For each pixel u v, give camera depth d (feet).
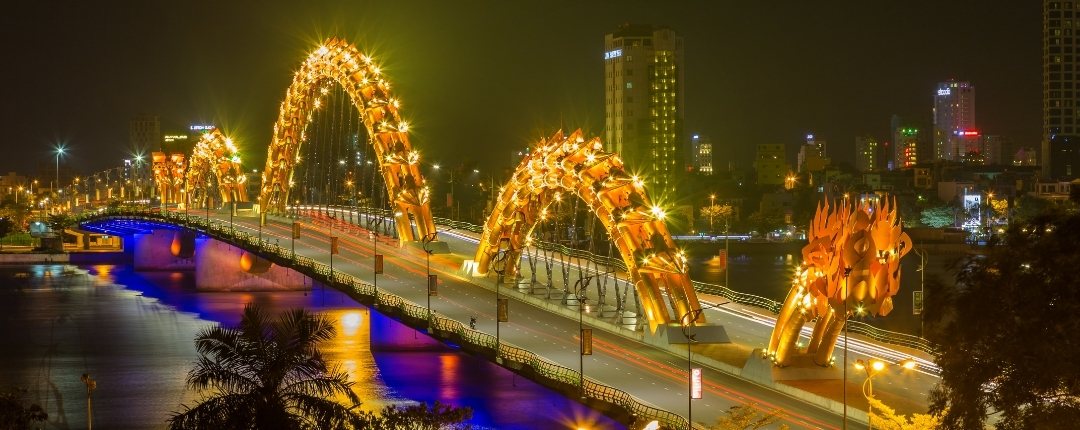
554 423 380.17
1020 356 225.56
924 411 321.11
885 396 342.03
